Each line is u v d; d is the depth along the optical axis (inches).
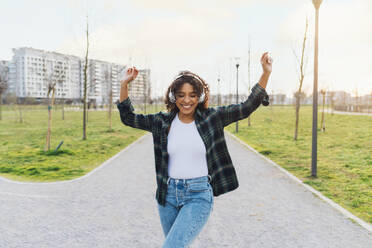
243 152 443.5
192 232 69.5
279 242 145.4
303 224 168.1
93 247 140.3
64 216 181.3
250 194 229.1
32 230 160.1
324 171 311.6
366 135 660.7
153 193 232.7
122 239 149.0
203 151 74.9
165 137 76.6
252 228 163.0
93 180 274.8
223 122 78.7
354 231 157.8
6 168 318.3
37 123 1065.5
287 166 339.6
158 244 143.6
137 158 397.1
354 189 241.0
